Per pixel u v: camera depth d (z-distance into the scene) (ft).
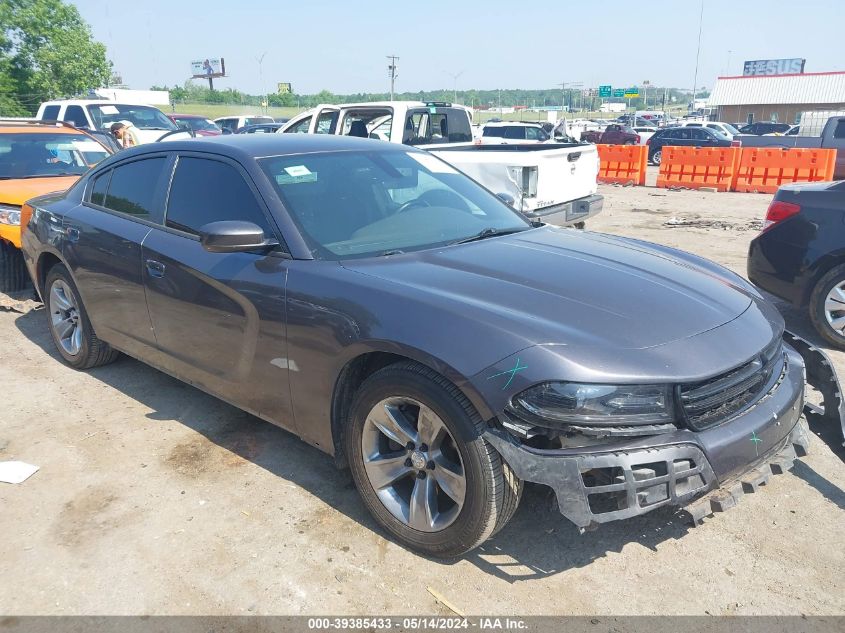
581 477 7.66
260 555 9.39
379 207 11.71
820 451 12.09
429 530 9.04
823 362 10.61
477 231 11.93
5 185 21.33
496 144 31.91
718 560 9.25
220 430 13.01
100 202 14.61
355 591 8.71
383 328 8.86
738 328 9.00
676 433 7.93
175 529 9.97
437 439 8.79
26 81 131.85
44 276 16.62
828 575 8.93
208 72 331.57
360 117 32.94
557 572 9.03
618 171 60.59
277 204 10.87
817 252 17.16
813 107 192.34
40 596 8.67
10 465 11.71
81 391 14.87
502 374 7.88
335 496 10.79
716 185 54.44
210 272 11.25
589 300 8.97
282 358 10.32
